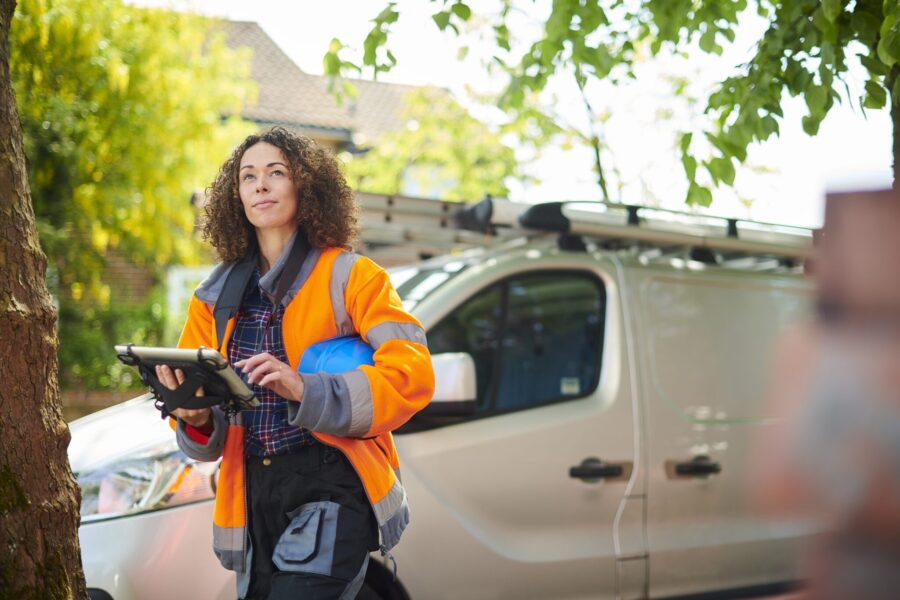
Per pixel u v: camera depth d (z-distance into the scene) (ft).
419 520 11.44
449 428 12.09
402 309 7.40
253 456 7.52
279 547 7.18
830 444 1.67
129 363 7.00
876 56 10.99
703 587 13.16
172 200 36.32
